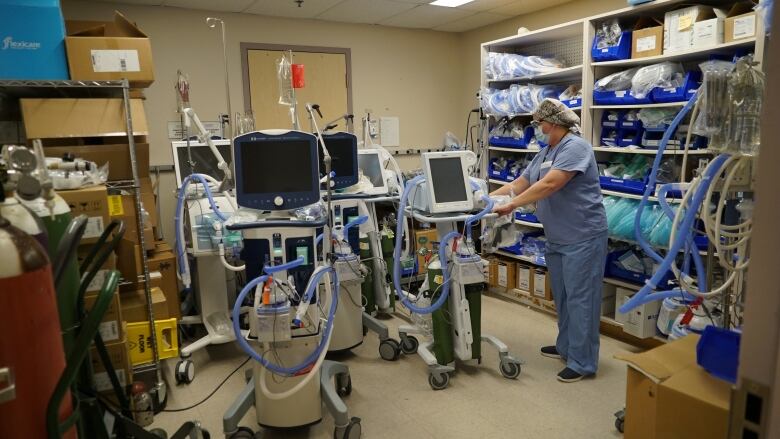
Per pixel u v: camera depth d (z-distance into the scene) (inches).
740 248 70.6
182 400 104.3
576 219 105.1
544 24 186.5
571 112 108.2
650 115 122.6
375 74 209.2
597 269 106.2
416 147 223.3
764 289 25.6
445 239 103.5
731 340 52.6
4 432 44.5
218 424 94.8
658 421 54.4
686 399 51.3
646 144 125.3
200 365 120.7
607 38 129.0
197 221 113.7
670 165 119.9
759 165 25.5
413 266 154.9
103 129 93.1
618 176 131.4
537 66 151.9
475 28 217.3
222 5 167.8
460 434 89.6
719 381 53.2
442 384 105.6
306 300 78.1
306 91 194.5
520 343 129.3
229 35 177.9
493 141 168.7
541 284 151.4
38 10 90.8
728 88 61.4
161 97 169.2
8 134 103.9
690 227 68.2
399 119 217.2
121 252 98.7
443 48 225.3
